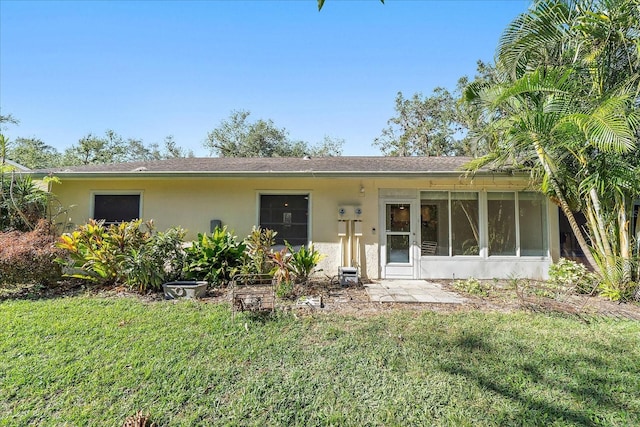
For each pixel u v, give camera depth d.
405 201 8.16
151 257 6.22
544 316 4.83
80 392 2.81
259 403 2.70
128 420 2.33
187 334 4.02
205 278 6.66
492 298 5.93
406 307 5.31
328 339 3.93
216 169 8.34
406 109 25.14
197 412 2.57
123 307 5.09
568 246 8.18
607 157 5.61
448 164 9.05
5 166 7.50
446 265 8.05
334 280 7.51
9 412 2.55
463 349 3.67
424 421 2.49
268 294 5.49
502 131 6.43
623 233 5.88
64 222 8.03
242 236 8.11
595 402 2.73
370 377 3.09
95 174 7.48
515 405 2.68
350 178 7.54
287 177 7.40
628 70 5.73
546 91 5.54
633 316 4.84
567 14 5.71
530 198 8.09
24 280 6.16
